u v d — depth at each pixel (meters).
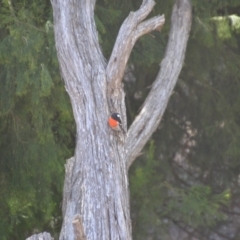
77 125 10.89
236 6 15.19
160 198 15.72
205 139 17.58
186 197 15.42
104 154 10.57
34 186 13.75
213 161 17.95
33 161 13.48
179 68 13.33
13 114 13.45
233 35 15.38
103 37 13.92
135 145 12.37
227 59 16.05
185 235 19.23
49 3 13.11
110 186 10.46
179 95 17.27
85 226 10.24
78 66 11.01
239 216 19.50
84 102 10.83
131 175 15.63
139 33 11.27
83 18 11.42
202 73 16.09
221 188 18.38
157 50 14.39
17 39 12.08
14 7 12.89
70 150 14.77
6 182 13.80
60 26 11.27
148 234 16.11
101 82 10.93
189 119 17.44
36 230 15.05
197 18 14.16
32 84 12.30
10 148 13.59
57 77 12.67
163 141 17.61
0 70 12.98
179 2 13.74
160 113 12.81
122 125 10.80
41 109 13.03
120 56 11.02
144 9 11.39
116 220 10.32
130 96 17.23
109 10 13.72
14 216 14.19
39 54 12.41
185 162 18.67
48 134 13.18
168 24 14.48
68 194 10.77
